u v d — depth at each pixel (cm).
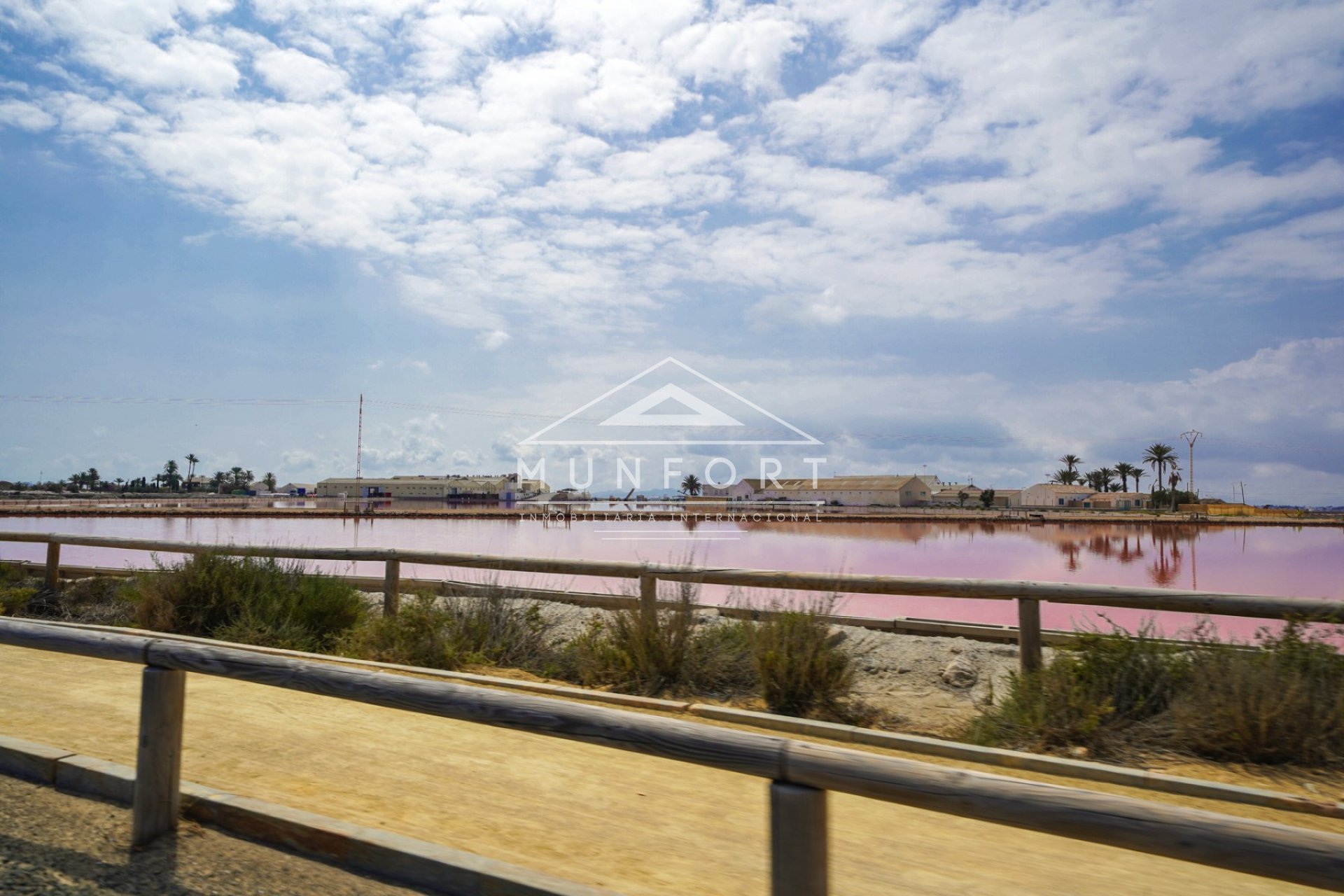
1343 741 517
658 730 268
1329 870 185
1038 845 372
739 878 335
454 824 384
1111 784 458
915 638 856
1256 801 423
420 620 852
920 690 741
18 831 355
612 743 275
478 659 821
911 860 354
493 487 9175
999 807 221
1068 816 214
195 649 346
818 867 244
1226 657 573
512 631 891
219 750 483
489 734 529
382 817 389
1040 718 573
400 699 315
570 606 1032
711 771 466
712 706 674
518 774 457
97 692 621
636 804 415
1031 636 650
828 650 709
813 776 243
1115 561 2252
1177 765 520
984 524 5766
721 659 754
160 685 352
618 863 348
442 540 2591
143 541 1209
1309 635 573
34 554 2119
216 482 12456
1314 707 524
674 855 357
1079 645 641
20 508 5050
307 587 1025
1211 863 199
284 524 3722
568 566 833
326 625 996
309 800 407
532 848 361
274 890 309
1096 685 596
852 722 660
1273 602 571
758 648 713
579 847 362
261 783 429
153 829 348
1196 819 202
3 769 421
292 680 332
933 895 322
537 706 291
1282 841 192
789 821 246
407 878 315
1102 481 13262
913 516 6544
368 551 1009
